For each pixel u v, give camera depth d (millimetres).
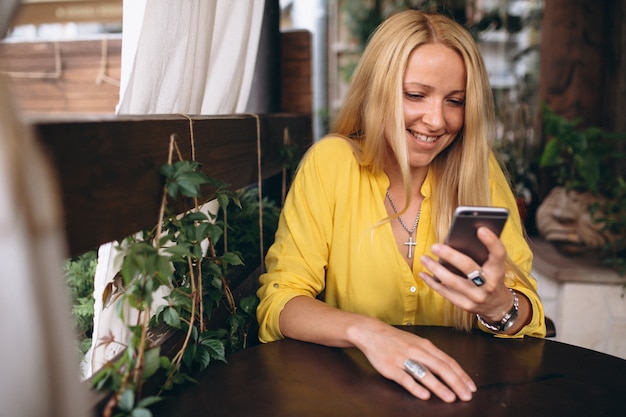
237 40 1732
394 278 1422
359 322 1137
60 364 509
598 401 979
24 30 5242
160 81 1289
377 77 1319
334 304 1510
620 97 3760
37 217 493
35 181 500
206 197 1264
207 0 1460
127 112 1237
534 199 3932
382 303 1442
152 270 884
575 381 1053
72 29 5984
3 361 488
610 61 3885
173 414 931
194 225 1103
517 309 1229
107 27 6641
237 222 1926
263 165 1913
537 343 1236
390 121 1302
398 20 1322
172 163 1074
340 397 983
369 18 5238
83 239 782
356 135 1555
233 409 946
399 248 1467
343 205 1446
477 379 1055
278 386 1025
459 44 1269
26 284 482
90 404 824
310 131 3008
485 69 1342
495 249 992
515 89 5254
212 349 1123
